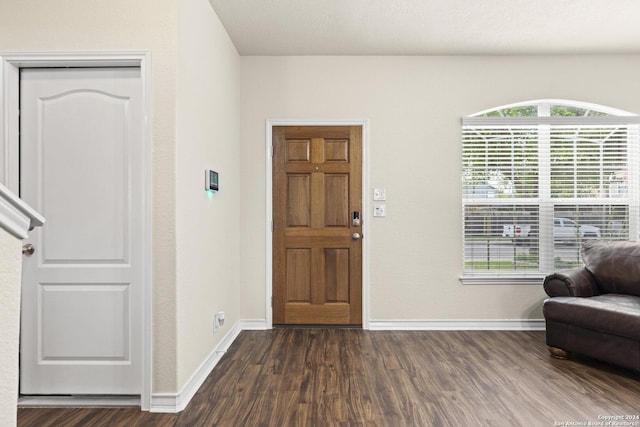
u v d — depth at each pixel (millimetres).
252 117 3996
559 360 3104
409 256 3982
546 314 3182
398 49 3822
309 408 2336
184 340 2438
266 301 4012
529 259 3994
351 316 4008
